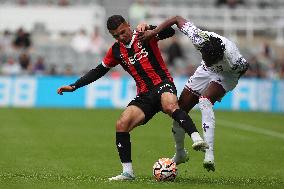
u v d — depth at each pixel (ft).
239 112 254.47
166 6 367.45
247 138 170.40
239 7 358.02
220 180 97.45
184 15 341.62
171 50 298.97
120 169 112.88
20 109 246.47
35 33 333.83
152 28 94.94
